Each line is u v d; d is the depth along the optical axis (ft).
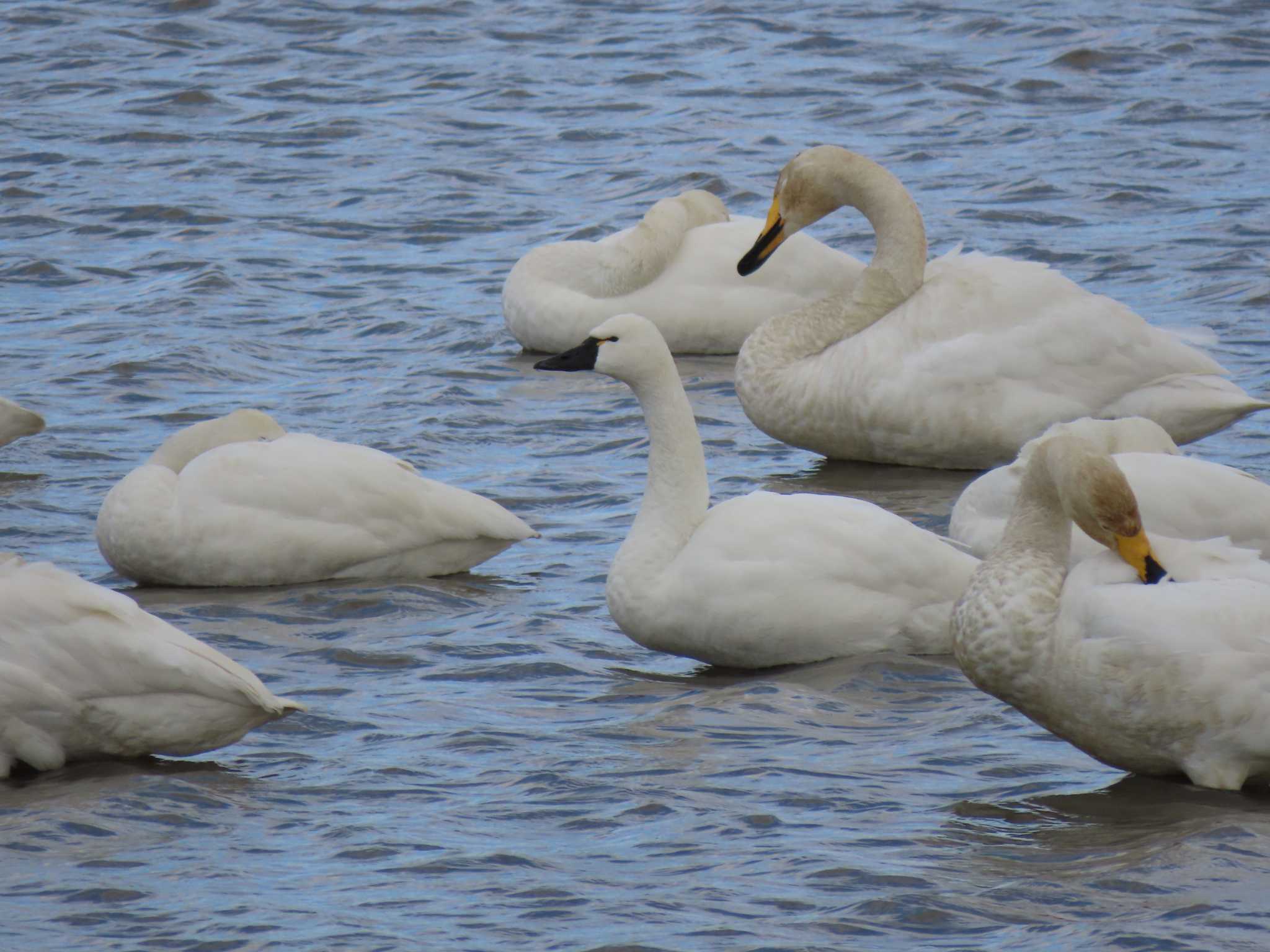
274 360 68.18
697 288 71.87
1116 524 34.53
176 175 94.84
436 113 107.14
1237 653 32.60
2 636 34.83
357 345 70.49
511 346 71.41
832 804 33.45
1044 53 117.19
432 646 42.52
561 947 28.19
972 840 31.86
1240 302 70.79
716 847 31.71
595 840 32.14
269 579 47.26
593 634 43.65
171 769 35.70
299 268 80.33
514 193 92.32
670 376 42.83
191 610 45.24
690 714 38.09
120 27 126.62
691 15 130.21
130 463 56.49
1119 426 45.78
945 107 105.91
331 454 48.14
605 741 36.60
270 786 34.76
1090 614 33.65
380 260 82.02
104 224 86.38
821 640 41.14
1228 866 30.45
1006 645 34.40
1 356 67.77
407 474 48.16
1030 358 56.34
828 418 57.77
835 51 120.16
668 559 42.14
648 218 72.59
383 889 30.19
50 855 31.58
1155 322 69.00
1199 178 90.07
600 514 52.19
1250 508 42.96
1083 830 32.27
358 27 127.75
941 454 57.47
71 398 62.95
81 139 100.99
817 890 29.99
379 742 36.86
